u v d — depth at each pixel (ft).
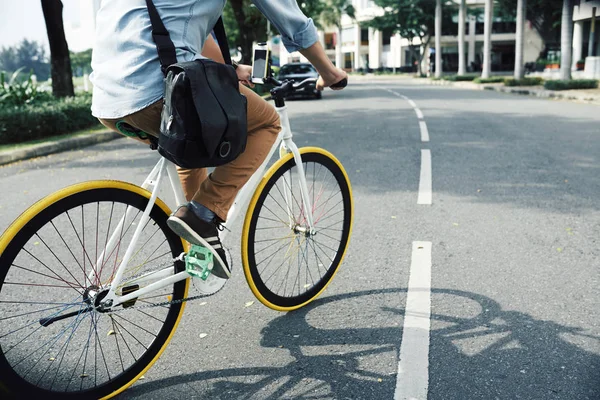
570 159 24.21
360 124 39.29
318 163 10.55
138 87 6.69
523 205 17.04
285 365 8.37
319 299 10.71
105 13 7.09
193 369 8.36
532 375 7.88
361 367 8.22
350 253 13.17
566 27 80.79
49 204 6.88
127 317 9.80
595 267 11.91
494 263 12.28
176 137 6.45
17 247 6.65
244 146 7.10
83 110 39.93
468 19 218.18
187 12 6.92
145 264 8.74
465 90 89.92
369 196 18.62
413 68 249.96
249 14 88.07
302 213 10.38
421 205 17.31
